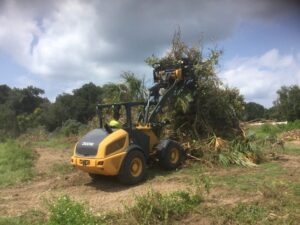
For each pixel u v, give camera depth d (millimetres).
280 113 60156
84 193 9953
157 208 7492
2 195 9969
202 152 12469
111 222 7367
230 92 13898
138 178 10586
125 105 11211
